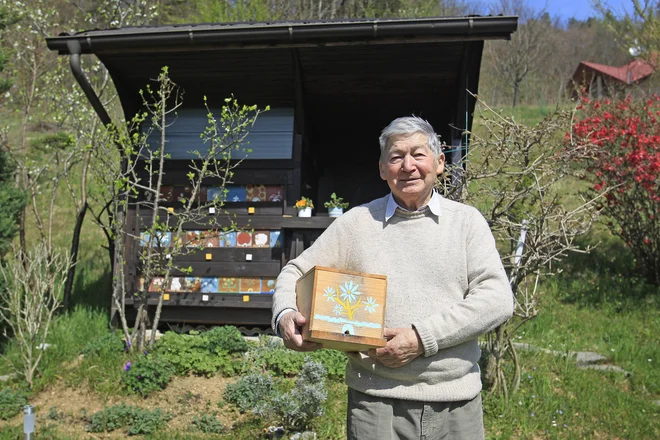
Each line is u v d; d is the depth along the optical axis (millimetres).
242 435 4543
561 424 4793
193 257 6566
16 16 7312
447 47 6242
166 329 6695
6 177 6941
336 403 5008
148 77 6699
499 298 2326
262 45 5922
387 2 18141
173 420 4863
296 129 6695
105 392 5211
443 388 2357
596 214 5211
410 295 2404
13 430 4617
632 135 8281
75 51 5926
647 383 5703
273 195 6664
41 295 5598
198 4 14586
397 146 2494
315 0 17828
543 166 5066
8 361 5719
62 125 8625
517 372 5137
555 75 29375
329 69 6633
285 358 5582
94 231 10422
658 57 11805
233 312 6539
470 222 2496
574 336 6832
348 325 2254
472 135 5301
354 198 8586
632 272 8758
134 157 6719
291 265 2709
